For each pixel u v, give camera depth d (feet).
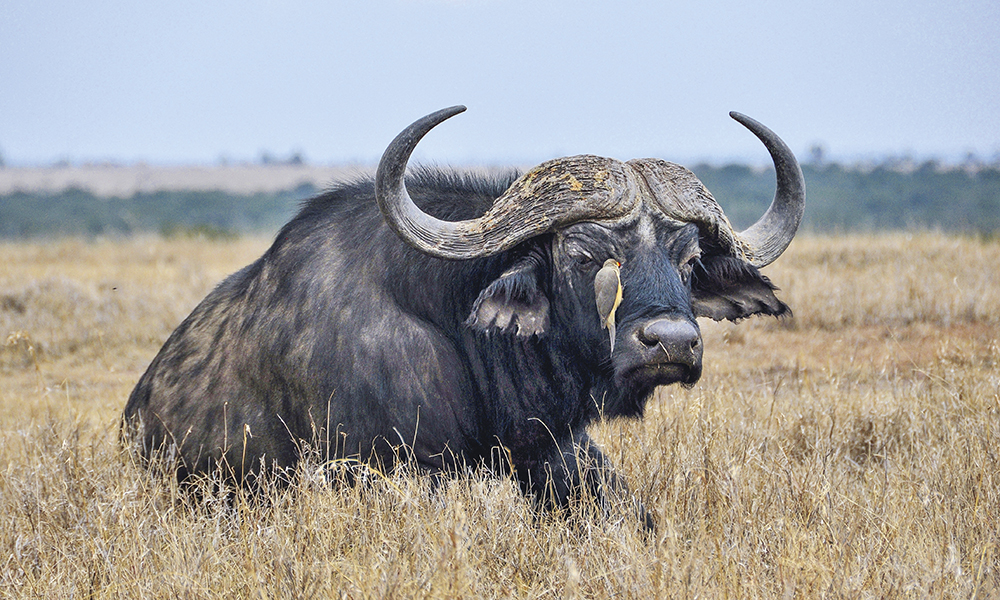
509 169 63.05
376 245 56.85
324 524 49.65
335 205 60.34
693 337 47.62
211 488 55.11
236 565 47.47
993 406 68.69
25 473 60.90
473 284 56.59
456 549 42.11
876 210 596.70
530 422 57.67
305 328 56.29
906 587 43.55
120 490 56.03
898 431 71.72
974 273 134.62
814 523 51.57
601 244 51.90
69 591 47.03
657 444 61.16
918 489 56.13
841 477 60.08
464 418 55.98
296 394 56.34
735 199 634.02
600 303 49.52
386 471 54.95
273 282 59.26
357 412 54.60
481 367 57.06
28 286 139.13
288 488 53.06
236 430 58.39
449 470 55.42
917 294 119.65
